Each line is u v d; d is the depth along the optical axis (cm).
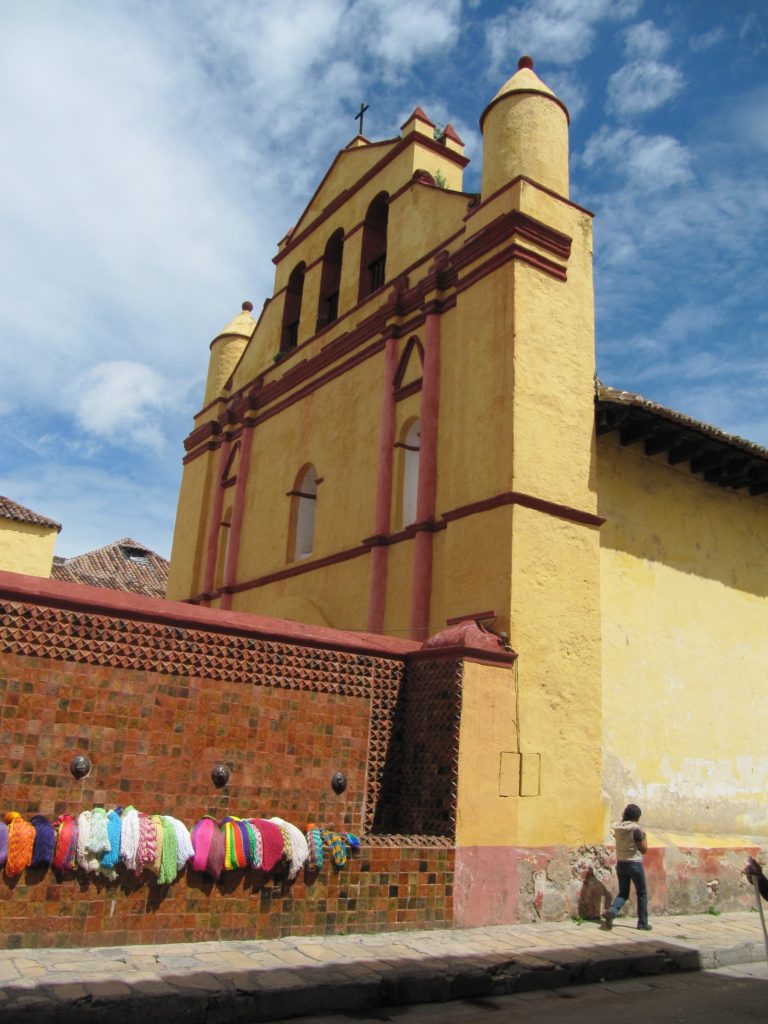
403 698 891
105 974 548
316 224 1736
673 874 977
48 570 2100
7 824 600
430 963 648
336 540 1345
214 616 772
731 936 863
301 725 805
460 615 963
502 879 823
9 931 585
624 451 1159
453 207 1289
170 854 637
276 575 1480
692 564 1205
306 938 693
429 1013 586
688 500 1231
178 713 734
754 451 1170
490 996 640
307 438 1516
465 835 803
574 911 873
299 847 696
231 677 771
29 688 667
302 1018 554
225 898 667
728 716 1184
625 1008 616
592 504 1019
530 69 1216
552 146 1143
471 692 841
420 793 843
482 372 1038
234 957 617
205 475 1842
